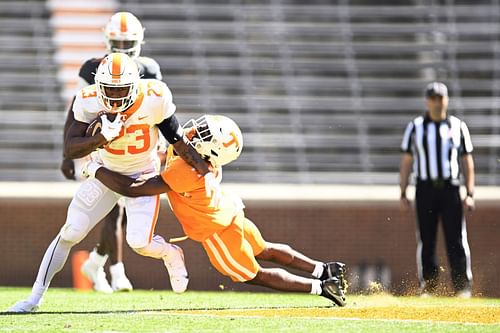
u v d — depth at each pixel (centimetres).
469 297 2372
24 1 4759
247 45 4684
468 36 4766
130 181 1603
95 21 4747
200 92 4475
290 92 4512
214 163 1641
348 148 4291
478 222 3250
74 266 2797
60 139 4266
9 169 4141
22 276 3241
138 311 1672
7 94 4453
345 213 3288
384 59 4688
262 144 4250
